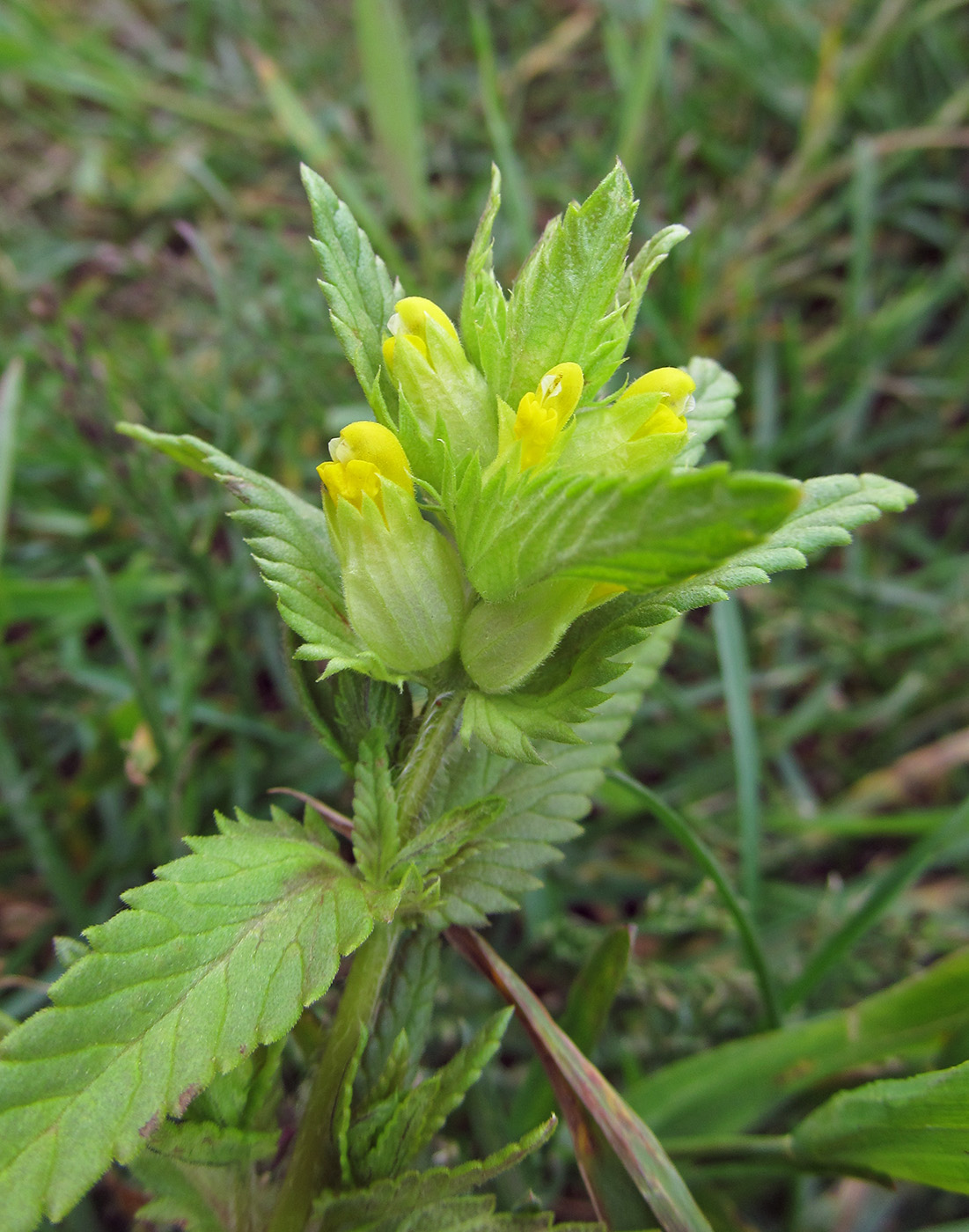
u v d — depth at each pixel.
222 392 0.15
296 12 0.25
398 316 0.07
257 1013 0.06
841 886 0.15
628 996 0.12
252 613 0.16
